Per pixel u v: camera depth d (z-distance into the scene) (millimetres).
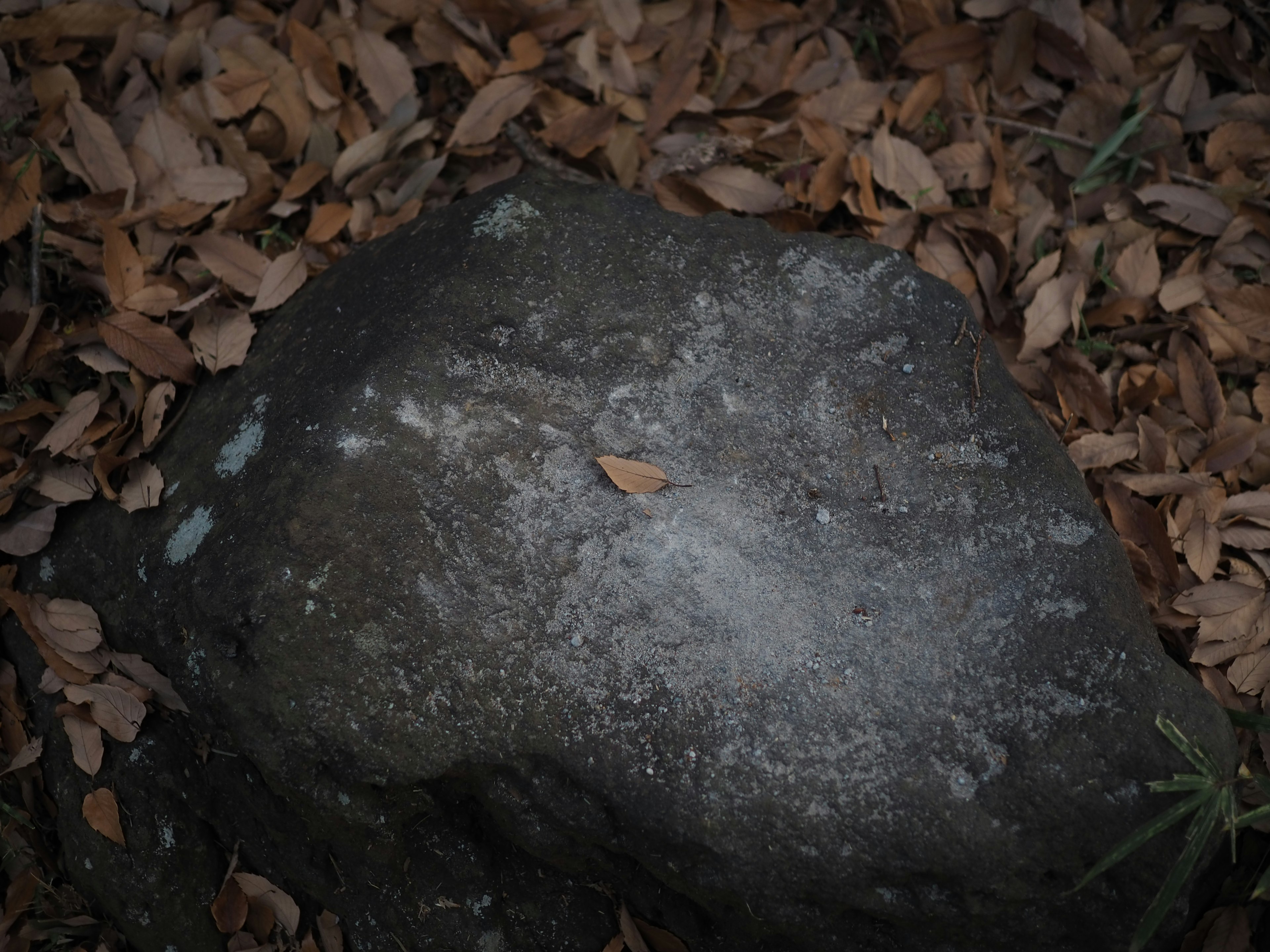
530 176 1281
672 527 1174
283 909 1249
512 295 1219
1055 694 1141
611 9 1536
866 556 1177
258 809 1214
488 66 1502
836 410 1217
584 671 1142
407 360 1195
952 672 1146
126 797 1248
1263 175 1481
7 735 1286
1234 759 1141
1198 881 1155
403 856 1201
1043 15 1515
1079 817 1117
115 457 1266
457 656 1143
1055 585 1168
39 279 1354
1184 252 1478
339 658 1142
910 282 1260
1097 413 1386
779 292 1245
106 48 1474
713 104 1528
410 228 1297
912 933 1140
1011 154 1520
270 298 1336
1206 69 1530
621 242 1247
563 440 1188
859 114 1507
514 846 1208
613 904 1219
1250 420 1384
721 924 1176
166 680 1224
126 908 1252
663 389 1209
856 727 1133
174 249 1401
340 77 1498
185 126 1439
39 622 1253
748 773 1124
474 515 1166
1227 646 1291
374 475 1167
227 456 1232
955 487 1195
